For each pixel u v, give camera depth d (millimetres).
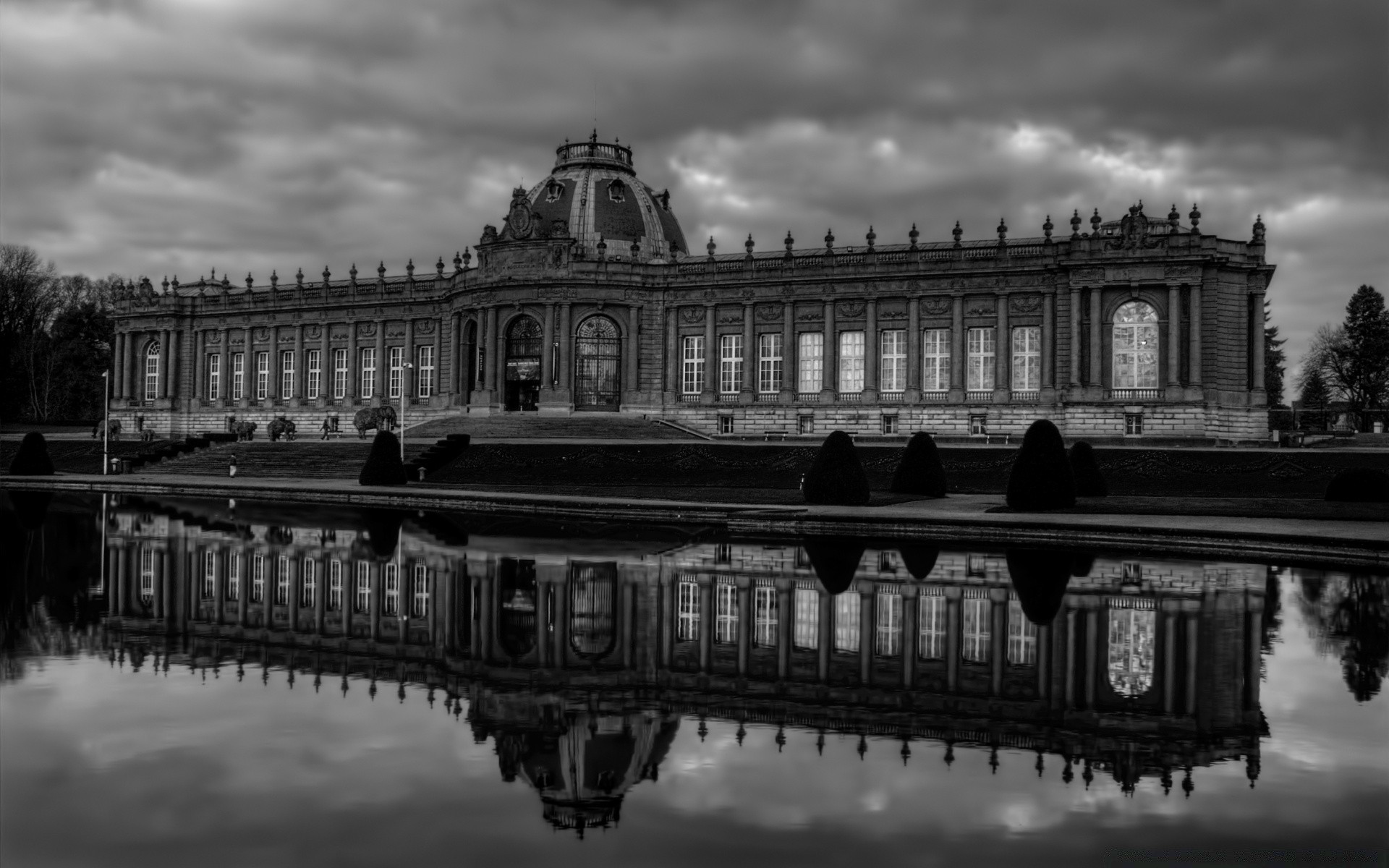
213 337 128625
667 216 121000
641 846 14344
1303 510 50656
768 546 44250
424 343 117750
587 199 114875
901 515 49656
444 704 20984
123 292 131625
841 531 48906
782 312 99875
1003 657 24328
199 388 129000
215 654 25156
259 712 20359
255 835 14664
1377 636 25969
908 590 32594
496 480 77625
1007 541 46125
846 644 25641
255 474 89062
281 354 125000
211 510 61500
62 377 156875
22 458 90312
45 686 22234
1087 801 15867
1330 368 158875
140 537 46781
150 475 90250
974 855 14008
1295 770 17031
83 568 37625
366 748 18328
